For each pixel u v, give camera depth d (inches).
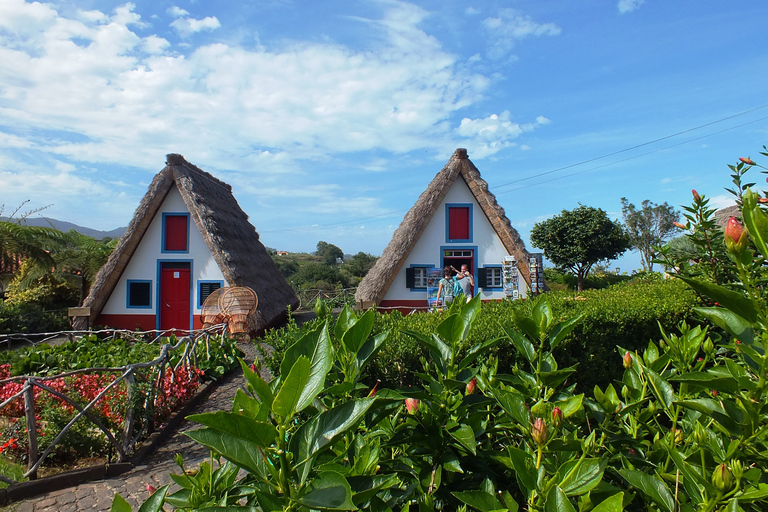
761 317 43.3
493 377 73.0
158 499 53.1
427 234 522.0
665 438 62.2
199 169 613.3
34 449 164.6
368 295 487.2
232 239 553.9
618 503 38.2
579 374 168.2
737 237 43.2
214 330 388.8
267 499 39.9
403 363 130.4
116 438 189.2
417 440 61.9
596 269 1390.3
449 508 62.8
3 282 631.2
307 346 47.5
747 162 137.8
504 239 514.9
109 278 498.3
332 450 57.8
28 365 276.8
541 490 47.3
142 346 323.6
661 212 1561.3
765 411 45.3
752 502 47.8
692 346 66.0
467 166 522.6
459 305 90.6
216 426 38.6
